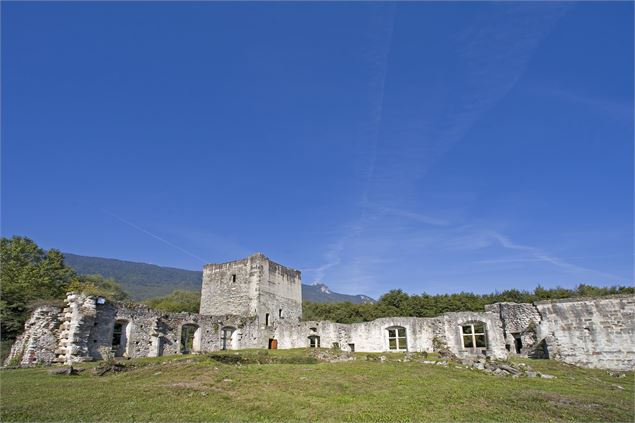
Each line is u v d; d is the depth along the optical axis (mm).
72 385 15953
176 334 33156
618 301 27297
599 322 27562
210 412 12500
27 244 46938
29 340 24938
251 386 16359
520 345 32438
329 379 17922
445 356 26859
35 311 25891
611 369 26141
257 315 42125
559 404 14141
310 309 64562
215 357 22812
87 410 12203
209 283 46406
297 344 40438
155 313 31719
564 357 28125
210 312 45125
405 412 12977
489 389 16281
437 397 14906
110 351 27438
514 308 32688
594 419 12586
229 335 39188
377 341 34938
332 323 38406
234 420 11836
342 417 12453
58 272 47688
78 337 25516
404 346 34344
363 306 57969
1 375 18406
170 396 14266
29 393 14195
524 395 15148
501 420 12297
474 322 30969
